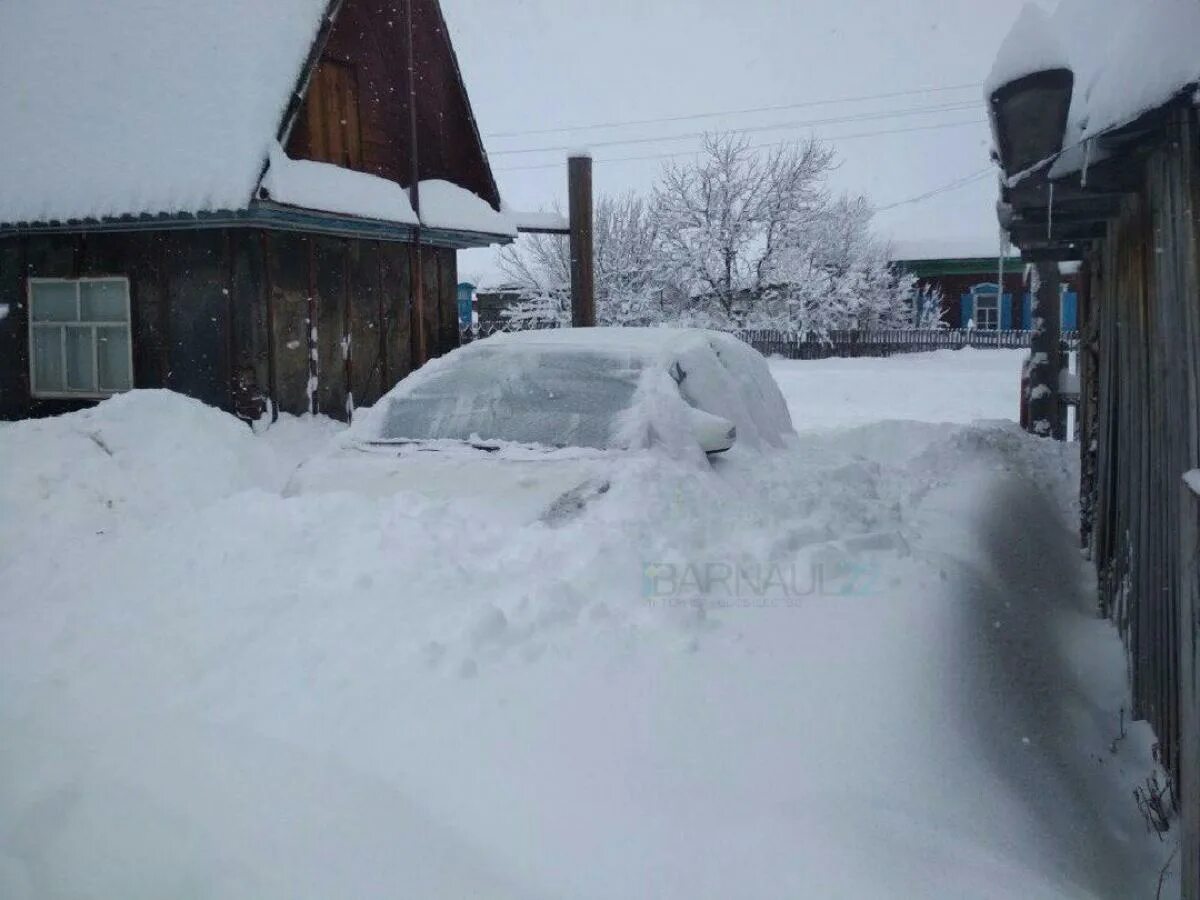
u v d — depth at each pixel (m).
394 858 2.86
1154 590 4.59
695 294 37.50
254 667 3.98
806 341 36.91
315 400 11.53
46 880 2.91
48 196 10.77
